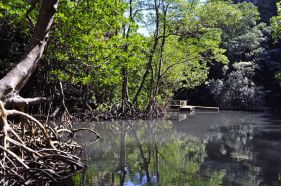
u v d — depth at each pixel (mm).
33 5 11469
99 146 14688
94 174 10086
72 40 15508
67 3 15008
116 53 16406
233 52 45656
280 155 13289
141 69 30547
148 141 16453
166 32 30516
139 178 9703
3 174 8547
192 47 29906
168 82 34719
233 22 30078
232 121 27297
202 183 9234
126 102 27109
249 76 42594
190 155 13211
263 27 48219
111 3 16062
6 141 9086
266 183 9305
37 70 20328
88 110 24609
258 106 40562
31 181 9008
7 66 18984
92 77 17578
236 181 9492
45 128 11820
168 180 9547
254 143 16281
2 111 9250
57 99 22047
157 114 28625
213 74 45250
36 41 10016
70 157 10516
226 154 13484
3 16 16297
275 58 44281
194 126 23312
